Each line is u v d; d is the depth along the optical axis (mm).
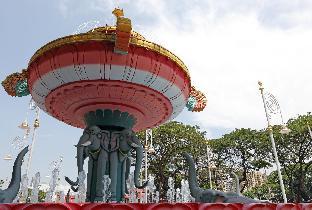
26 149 9859
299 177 39344
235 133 41281
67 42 9812
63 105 11914
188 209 6602
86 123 12398
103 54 9727
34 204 6012
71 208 6098
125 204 6281
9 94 13062
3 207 5938
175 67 10859
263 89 25391
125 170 12102
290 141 37281
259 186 58219
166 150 37938
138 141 12141
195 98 14609
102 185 11148
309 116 36625
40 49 10422
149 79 10438
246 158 41469
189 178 10250
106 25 11484
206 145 40906
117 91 10734
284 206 7500
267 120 25000
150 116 12727
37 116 24719
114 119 11672
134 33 11031
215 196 9039
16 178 9219
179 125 38938
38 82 10930
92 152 11477
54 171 11953
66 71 10094
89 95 10969
